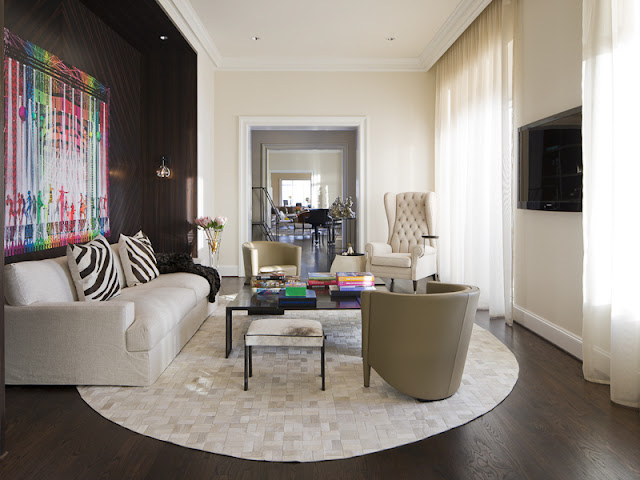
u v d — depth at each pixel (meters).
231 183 7.09
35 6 3.48
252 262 5.09
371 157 7.09
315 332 2.78
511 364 3.29
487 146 4.95
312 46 6.43
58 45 3.82
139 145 5.72
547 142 3.76
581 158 3.28
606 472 1.96
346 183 10.25
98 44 4.58
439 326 2.51
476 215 5.04
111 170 4.84
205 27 5.73
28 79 3.36
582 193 3.20
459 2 5.02
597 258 2.93
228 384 2.90
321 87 7.03
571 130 3.41
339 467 2.00
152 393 2.75
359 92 7.05
